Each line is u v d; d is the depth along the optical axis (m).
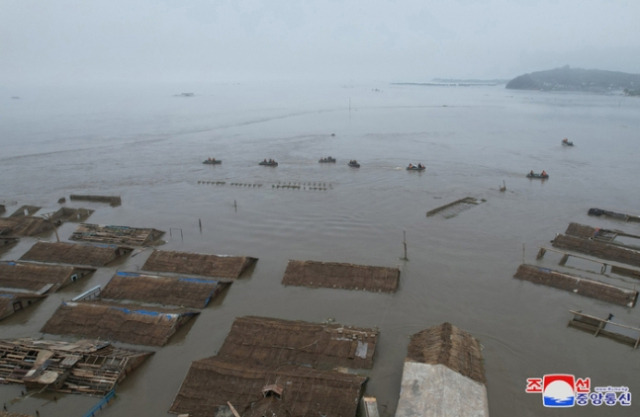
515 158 158.25
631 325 58.72
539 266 76.12
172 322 58.22
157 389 49.03
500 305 64.31
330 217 101.31
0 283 72.81
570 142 179.12
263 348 52.88
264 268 77.06
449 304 64.56
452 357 47.53
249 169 149.25
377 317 61.88
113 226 93.50
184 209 110.00
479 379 46.25
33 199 121.69
